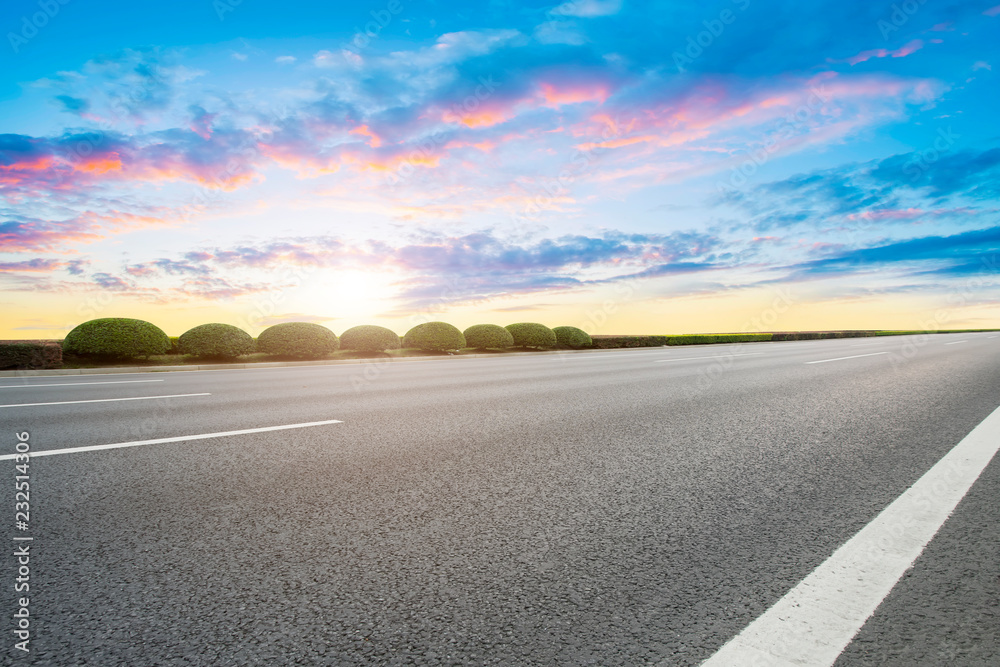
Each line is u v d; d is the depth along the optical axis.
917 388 8.12
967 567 2.22
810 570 2.21
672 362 14.39
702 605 1.94
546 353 21.25
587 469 3.79
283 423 5.53
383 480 3.50
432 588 2.06
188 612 1.89
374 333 20.05
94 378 10.93
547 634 1.75
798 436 4.89
